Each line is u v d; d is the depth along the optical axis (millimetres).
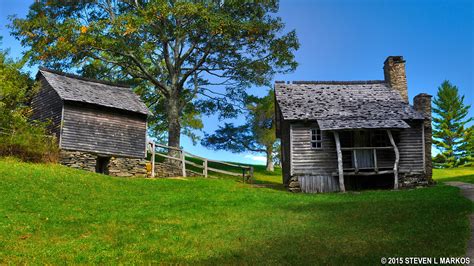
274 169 52219
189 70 40281
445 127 70125
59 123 29797
